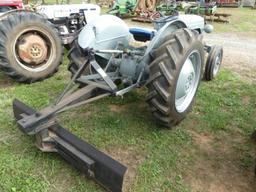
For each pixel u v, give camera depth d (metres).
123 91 2.93
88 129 3.13
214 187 2.40
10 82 4.46
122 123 3.26
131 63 3.15
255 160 2.74
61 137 2.39
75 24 5.50
